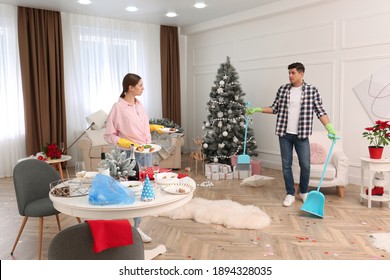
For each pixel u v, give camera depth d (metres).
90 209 1.93
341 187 4.27
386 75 4.51
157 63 7.37
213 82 6.54
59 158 4.62
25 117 5.85
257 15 5.93
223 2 5.63
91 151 5.62
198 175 5.72
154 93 7.38
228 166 5.47
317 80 5.32
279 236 3.15
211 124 5.95
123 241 1.51
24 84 5.81
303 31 5.45
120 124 2.95
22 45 5.77
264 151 6.29
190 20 6.92
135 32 7.02
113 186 2.05
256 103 6.33
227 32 6.78
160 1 5.55
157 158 5.92
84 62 6.46
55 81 6.11
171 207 2.09
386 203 4.07
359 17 4.73
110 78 6.75
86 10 6.09
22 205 2.70
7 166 5.81
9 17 5.68
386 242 2.93
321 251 2.82
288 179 4.10
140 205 1.96
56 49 6.09
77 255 1.48
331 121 5.16
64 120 6.24
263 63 6.12
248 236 3.16
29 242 3.08
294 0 5.33
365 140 4.79
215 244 3.00
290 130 3.96
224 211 3.62
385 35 4.49
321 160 4.41
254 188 4.84
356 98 4.85
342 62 4.96
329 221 3.51
